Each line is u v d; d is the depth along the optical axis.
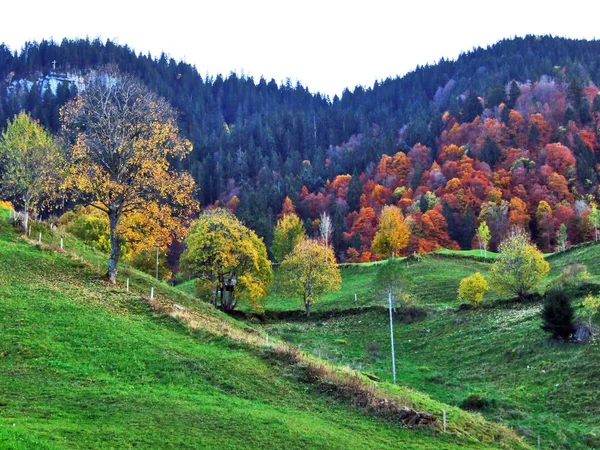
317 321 72.06
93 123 45.31
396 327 65.25
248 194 180.75
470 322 61.41
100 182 43.12
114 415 24.38
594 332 48.31
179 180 45.00
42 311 34.78
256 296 68.12
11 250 44.44
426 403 34.31
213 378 30.48
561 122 185.88
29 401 24.50
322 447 24.58
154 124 45.78
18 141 55.12
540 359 48.03
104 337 32.75
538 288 69.06
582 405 39.72
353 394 31.38
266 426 25.48
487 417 38.56
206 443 23.08
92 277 43.78
